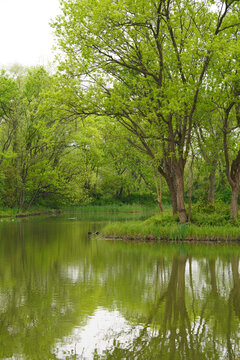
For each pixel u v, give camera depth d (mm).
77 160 50750
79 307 9938
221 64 19719
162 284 12414
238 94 21422
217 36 19062
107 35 20422
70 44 21062
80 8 20234
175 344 7586
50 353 7211
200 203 27344
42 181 45375
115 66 22641
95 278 13258
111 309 9758
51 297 10836
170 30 20688
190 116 21828
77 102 22203
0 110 44000
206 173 27406
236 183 24219
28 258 17219
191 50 19625
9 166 42938
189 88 20469
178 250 19547
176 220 24750
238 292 11445
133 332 8242
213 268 15023
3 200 44656
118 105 21281
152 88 21328
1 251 19125
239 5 20625
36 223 34469
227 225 23594
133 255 18031
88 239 23828
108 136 26219
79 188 49250
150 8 19266
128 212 51688
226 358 6980
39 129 41062
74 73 21719
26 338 7918
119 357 7016
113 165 52844
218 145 23984
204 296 11008
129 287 12016
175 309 9758
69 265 15609
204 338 7898
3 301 10461
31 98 42375
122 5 19000
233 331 8297
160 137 22641
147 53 21219
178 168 23875
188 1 19953
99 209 54531
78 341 7781
